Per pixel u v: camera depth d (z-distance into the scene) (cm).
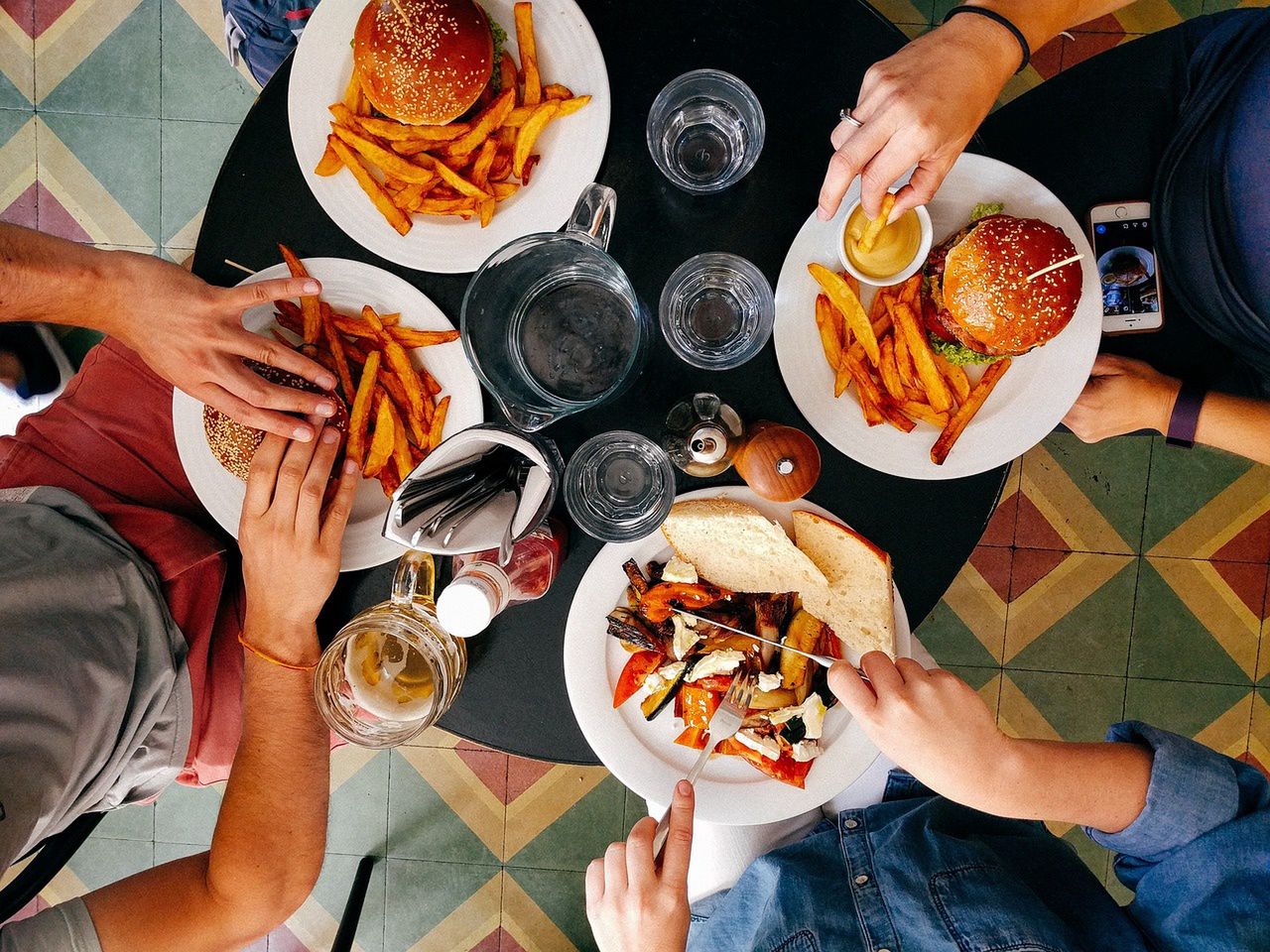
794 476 108
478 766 206
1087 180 126
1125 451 198
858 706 94
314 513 109
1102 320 130
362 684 105
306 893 121
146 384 133
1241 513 198
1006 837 136
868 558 111
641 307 114
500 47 110
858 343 111
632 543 116
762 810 119
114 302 107
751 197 116
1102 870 202
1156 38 125
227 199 117
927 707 93
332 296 114
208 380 108
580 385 110
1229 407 128
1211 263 125
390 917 208
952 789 95
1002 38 103
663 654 117
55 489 123
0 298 104
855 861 131
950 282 107
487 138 110
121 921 114
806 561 110
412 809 207
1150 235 126
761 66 115
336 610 121
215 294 107
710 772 120
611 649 119
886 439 116
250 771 115
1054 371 114
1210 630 200
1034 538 200
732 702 116
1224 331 129
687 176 117
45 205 201
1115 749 102
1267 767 199
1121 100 124
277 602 112
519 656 121
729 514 111
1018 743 96
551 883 207
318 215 117
